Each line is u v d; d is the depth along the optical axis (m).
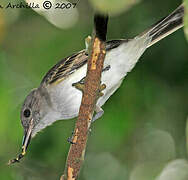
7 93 11.97
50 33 13.05
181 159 14.12
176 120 13.51
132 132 13.29
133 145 14.12
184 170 13.88
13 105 12.03
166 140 14.03
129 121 12.57
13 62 13.02
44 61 12.92
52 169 13.47
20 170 12.90
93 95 7.56
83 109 7.67
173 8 12.90
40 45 13.03
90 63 7.35
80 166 7.88
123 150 14.20
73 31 12.88
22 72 12.92
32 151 13.35
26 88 12.62
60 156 13.48
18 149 12.02
